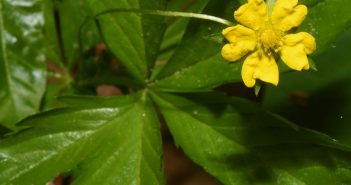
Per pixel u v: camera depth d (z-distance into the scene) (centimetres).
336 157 12
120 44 13
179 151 19
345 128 16
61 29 16
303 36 11
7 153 12
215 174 12
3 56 15
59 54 16
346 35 17
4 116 15
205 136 13
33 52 15
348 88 17
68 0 16
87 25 15
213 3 12
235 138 12
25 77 15
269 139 12
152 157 13
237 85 17
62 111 13
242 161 12
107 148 13
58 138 12
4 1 15
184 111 13
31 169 12
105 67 15
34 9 15
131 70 13
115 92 18
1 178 12
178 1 15
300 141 12
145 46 13
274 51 11
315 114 16
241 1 11
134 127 13
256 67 11
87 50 15
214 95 13
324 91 17
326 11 12
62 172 12
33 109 15
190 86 13
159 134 13
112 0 13
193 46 13
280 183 12
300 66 11
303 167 12
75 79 15
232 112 13
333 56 17
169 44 15
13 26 15
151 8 13
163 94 13
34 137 12
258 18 11
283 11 11
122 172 12
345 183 12
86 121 13
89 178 12
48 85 16
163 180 12
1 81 15
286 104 17
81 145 13
